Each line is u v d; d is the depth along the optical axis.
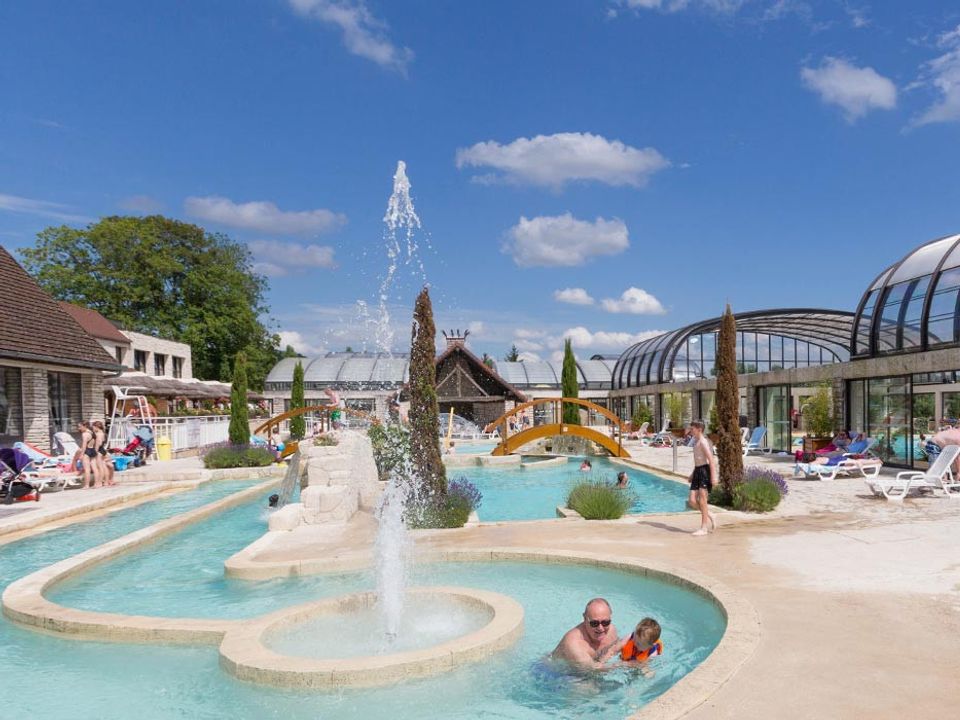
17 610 7.27
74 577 9.26
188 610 7.95
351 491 12.99
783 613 6.34
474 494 13.70
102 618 6.93
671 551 9.31
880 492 14.21
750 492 12.39
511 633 6.28
